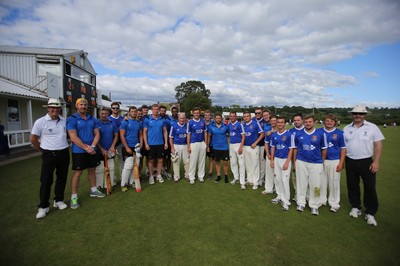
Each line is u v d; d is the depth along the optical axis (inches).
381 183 231.9
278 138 172.7
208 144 246.7
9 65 563.8
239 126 217.3
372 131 144.1
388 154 421.1
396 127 1534.2
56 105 145.0
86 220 141.1
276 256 107.3
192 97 2285.9
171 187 212.1
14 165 297.4
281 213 156.1
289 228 134.7
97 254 106.9
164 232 127.6
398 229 135.1
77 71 681.6
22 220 140.3
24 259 102.5
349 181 155.4
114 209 158.4
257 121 213.9
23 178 233.8
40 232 126.0
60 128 151.3
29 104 446.9
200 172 233.5
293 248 114.0
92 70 784.9
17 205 163.5
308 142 157.5
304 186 162.4
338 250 112.8
